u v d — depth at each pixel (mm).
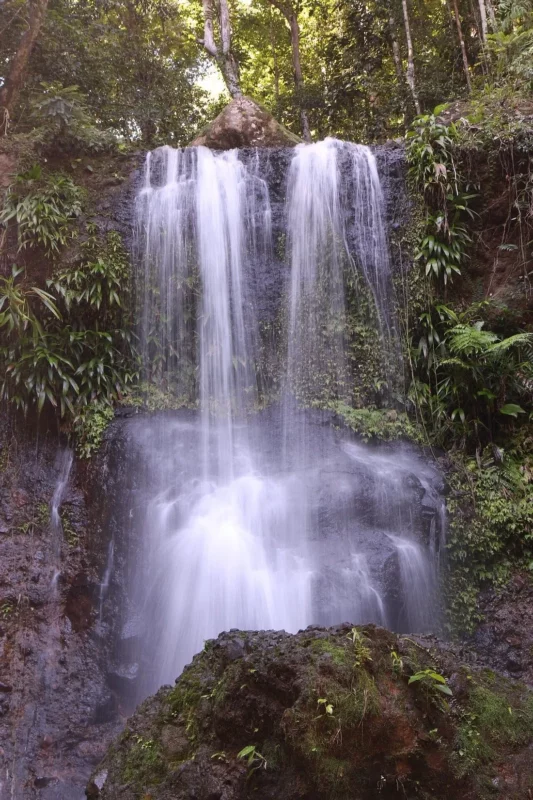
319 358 7191
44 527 6289
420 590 5637
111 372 7004
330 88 14734
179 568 5633
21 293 6840
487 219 7520
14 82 9484
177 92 14453
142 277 7438
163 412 6969
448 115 8445
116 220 7641
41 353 6691
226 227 7668
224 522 5793
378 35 13953
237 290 7500
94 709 5285
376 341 7227
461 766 2660
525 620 5910
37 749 4992
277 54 19000
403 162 7770
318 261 7516
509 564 6207
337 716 2605
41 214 7105
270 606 5301
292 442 6652
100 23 12641
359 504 5754
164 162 8008
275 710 2840
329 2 16469
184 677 3545
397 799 2611
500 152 7453
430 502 6023
